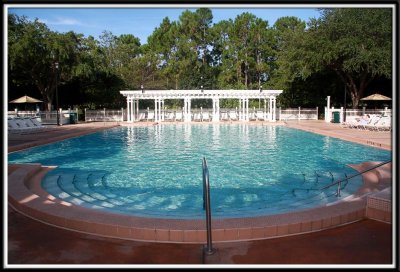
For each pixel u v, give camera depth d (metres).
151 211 6.45
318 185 8.40
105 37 51.41
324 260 3.83
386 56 25.64
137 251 4.19
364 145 14.66
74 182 8.87
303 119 32.84
